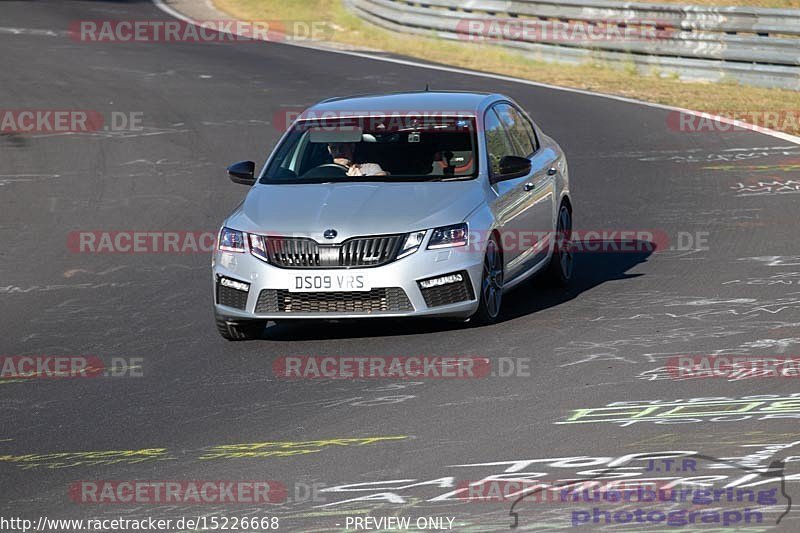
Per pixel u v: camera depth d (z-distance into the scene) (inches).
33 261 1809.8
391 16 4488.2
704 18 3324.3
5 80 3371.1
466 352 1211.9
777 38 3171.8
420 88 3169.3
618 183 2162.9
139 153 2549.2
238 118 2859.3
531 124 1594.5
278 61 3754.9
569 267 1547.7
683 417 976.3
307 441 965.2
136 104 3051.2
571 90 3186.5
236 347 1300.4
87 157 2524.6
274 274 1256.8
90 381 1202.6
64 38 4227.4
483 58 3858.3
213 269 1310.3
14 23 4571.9
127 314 1497.3
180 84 3316.9
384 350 1239.5
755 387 1051.3
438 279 1250.0
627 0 3533.5
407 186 1328.7
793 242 1680.6
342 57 3850.9
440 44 4133.9
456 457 906.7
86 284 1670.8
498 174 1371.8
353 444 950.4
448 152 1374.3
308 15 5128.0
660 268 1579.7
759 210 1904.5
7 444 1005.2
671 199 2018.9
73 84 3321.9
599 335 1257.4
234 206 2121.1
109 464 936.9
